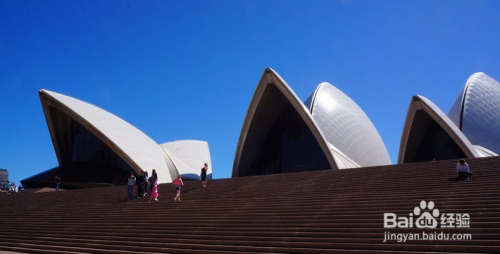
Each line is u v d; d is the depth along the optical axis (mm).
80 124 30766
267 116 27734
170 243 9203
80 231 11570
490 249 6523
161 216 11797
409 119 26641
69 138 32719
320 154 26406
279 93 26312
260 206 11211
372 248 7301
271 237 8562
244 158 28484
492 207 8305
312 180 13906
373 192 11031
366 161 31766
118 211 13414
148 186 18219
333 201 10578
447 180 11211
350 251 7199
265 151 29281
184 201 13531
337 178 13633
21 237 11953
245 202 11961
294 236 8547
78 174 30109
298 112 26297
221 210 11500
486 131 33812
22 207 17312
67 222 13000
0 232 13133
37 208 16453
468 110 34594
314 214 9680
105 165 30875
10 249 10766
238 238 8852
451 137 25391
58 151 32938
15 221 14484
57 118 30609
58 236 11398
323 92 33531
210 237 9203
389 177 12680
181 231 9977
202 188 15727
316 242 7926
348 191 11758
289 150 27922
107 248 9672
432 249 6871
